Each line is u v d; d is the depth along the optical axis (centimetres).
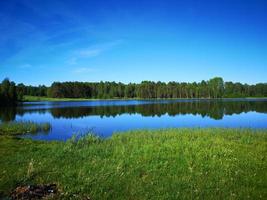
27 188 917
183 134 2261
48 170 1126
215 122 3994
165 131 2483
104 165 1185
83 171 1102
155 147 1573
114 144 1725
